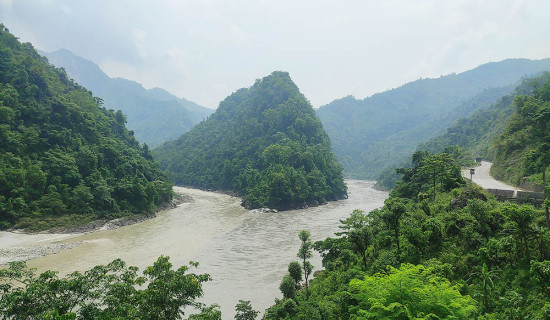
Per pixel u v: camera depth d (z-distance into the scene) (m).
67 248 57.28
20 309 13.03
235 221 83.88
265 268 47.97
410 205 47.03
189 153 196.25
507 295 22.34
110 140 104.69
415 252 32.53
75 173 81.00
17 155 75.31
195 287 16.33
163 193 105.75
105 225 75.38
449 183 53.78
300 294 36.12
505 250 25.84
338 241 43.25
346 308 27.31
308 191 111.00
